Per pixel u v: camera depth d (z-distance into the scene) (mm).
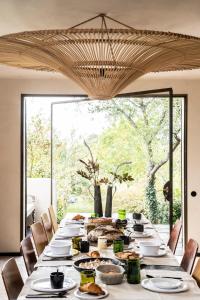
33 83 6609
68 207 7887
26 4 3295
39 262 3059
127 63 2914
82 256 3230
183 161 6602
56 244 3486
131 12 3420
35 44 2711
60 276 2455
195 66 3336
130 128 7656
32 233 4066
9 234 6570
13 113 6594
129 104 7633
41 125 9547
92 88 3277
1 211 6570
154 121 7586
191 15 3531
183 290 2439
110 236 3645
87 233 4074
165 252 3307
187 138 6559
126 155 7656
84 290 2369
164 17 3570
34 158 9500
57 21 3693
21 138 6582
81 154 7688
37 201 8633
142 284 2518
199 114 6559
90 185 7742
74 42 2586
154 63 2910
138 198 7652
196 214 6527
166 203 7562
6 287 2574
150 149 7598
